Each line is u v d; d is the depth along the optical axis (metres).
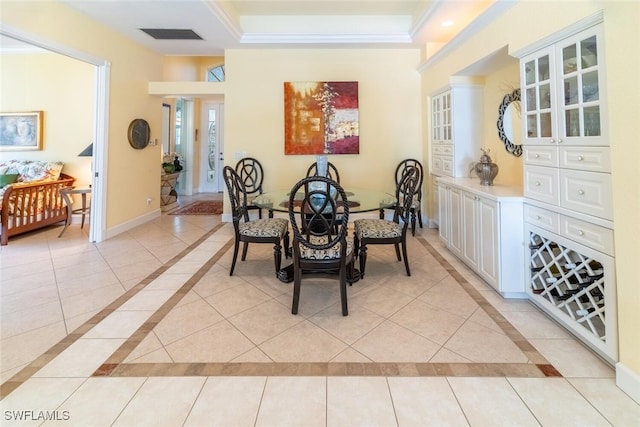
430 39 4.63
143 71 5.00
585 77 1.84
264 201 3.25
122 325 2.16
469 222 3.08
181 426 1.35
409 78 5.10
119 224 4.64
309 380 1.63
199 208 6.73
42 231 4.78
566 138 1.97
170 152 7.98
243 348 1.91
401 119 5.14
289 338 2.02
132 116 4.79
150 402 1.49
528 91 2.39
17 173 4.91
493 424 1.36
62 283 2.87
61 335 2.04
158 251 3.83
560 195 2.04
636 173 1.45
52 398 1.51
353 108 5.07
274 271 3.19
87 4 3.55
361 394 1.54
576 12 1.84
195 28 4.25
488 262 2.68
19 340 1.98
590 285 1.86
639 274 1.45
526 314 2.29
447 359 1.80
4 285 2.82
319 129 5.09
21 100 5.30
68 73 5.23
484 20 2.93
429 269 3.22
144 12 3.78
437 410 1.44
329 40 4.74
